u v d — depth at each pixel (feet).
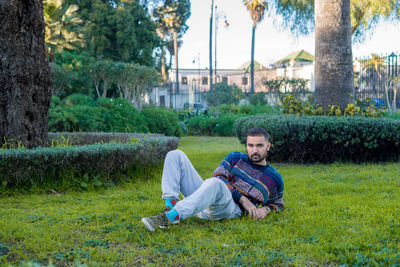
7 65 18.90
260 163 11.57
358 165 24.71
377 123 24.53
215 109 71.36
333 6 29.60
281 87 80.38
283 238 9.78
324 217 11.79
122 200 15.06
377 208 12.91
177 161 11.02
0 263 8.02
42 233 10.18
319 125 24.76
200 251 8.83
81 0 83.71
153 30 93.97
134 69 56.90
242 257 8.36
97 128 41.42
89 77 58.59
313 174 21.40
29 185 16.21
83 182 17.01
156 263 8.24
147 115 48.32
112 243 9.66
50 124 38.09
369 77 45.75
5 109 18.98
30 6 19.35
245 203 11.27
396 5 40.78
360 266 7.98
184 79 159.02
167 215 9.73
